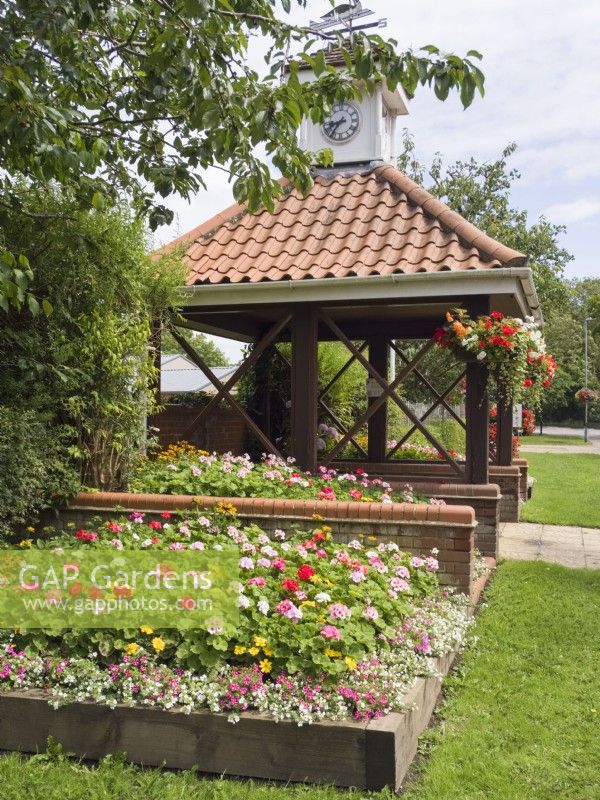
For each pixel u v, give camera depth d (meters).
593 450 31.30
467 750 3.92
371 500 6.93
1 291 4.62
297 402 8.24
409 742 3.82
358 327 11.53
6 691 4.00
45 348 6.33
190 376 19.41
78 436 6.69
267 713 3.72
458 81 4.54
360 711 3.67
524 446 34.03
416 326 11.27
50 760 3.81
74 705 3.87
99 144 5.42
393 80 4.61
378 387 11.50
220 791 3.50
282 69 5.39
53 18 4.93
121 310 6.94
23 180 6.44
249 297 8.14
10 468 5.58
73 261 6.40
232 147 4.64
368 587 4.80
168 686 3.86
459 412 18.88
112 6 5.42
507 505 11.65
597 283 61.34
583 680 4.89
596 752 3.95
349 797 3.46
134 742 3.81
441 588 5.81
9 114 4.23
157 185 5.89
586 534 10.61
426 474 10.60
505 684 4.80
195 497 6.26
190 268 8.62
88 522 6.33
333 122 10.01
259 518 6.18
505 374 7.55
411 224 8.49
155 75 5.42
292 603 4.34
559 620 6.09
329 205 9.29
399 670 4.18
